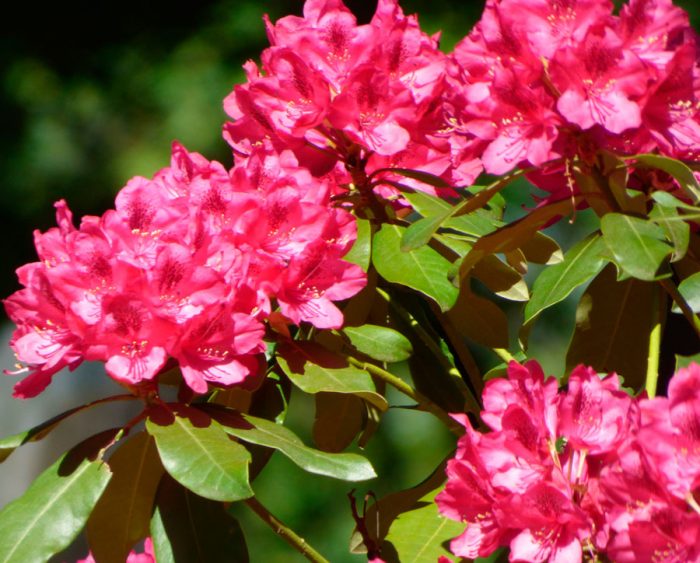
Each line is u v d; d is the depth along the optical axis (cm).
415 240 157
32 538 154
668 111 155
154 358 154
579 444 150
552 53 154
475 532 153
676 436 147
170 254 153
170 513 160
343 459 154
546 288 158
